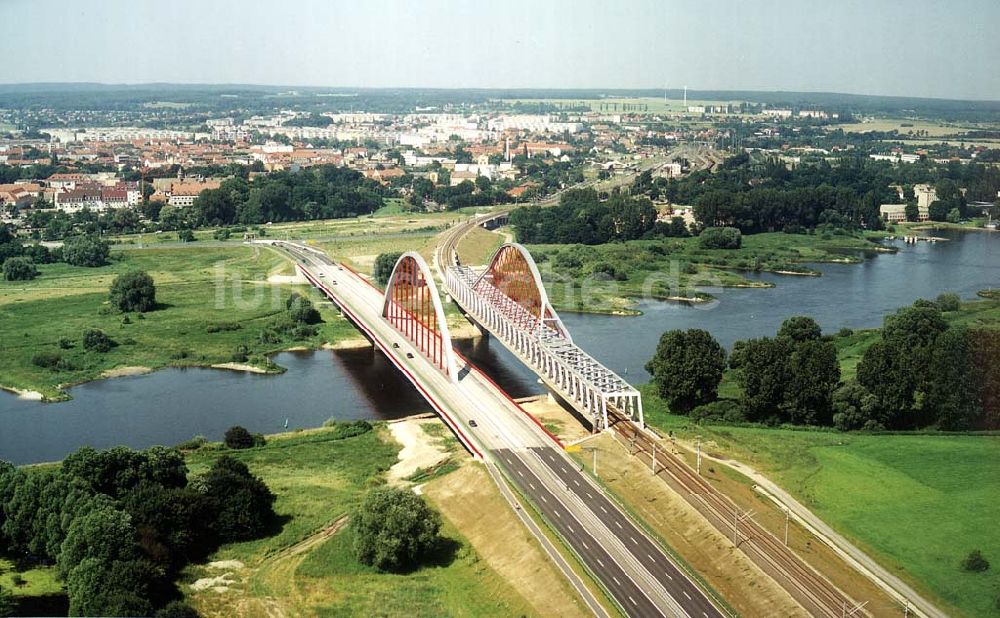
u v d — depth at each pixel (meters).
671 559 183.12
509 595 175.00
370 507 188.62
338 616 170.00
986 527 197.75
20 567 185.75
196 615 169.12
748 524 196.62
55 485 190.12
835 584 175.62
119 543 176.75
